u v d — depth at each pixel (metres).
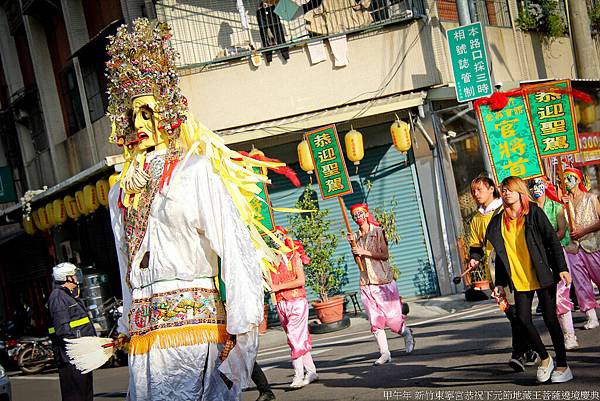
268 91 17.52
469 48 15.20
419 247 17.41
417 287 17.38
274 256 5.66
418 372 8.45
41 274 26.41
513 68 19.89
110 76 5.52
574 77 22.91
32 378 18.06
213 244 5.03
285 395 8.72
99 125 19.86
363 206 9.71
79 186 20.22
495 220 7.03
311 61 17.50
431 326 12.98
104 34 18.38
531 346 7.42
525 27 20.55
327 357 11.56
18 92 24.19
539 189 9.34
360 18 17.75
